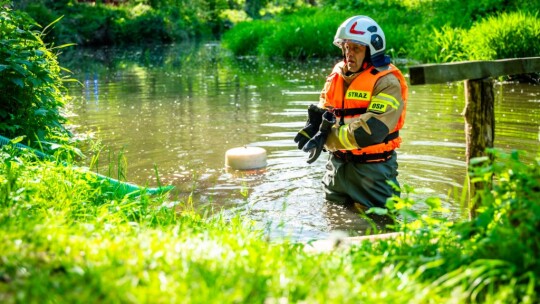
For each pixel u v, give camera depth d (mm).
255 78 12695
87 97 10289
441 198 4805
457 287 2402
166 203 4617
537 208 2518
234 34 24562
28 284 2102
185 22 35906
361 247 2928
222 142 6742
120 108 9062
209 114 8414
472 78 3219
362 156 4738
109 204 4016
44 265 2311
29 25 6457
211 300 2045
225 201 4852
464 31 13383
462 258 2568
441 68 3066
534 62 3555
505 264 2369
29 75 5801
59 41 26375
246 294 2131
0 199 3467
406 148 6211
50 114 6047
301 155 6188
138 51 23828
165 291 2102
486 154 3357
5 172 4090
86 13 30359
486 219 2783
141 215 3885
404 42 16391
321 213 4613
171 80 12734
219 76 13320
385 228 4320
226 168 5746
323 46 17562
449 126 7125
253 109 8734
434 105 8492
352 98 4730
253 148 5887
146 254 2469
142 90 11172
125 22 30875
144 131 7348
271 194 5027
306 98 9688
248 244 2930
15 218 2930
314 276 2389
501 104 8266
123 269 2266
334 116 4738
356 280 2404
